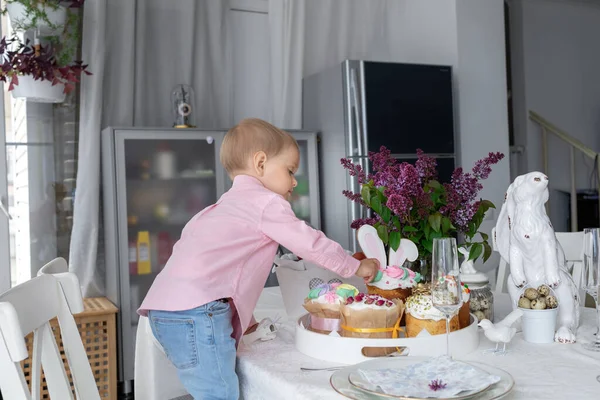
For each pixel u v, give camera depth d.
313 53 3.89
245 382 1.33
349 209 3.35
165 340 1.35
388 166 1.53
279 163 1.52
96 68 3.20
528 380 1.14
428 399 0.97
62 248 3.33
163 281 1.39
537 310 1.39
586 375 1.16
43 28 3.09
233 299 1.36
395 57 4.09
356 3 4.01
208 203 3.32
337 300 1.39
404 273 1.46
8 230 3.18
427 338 1.28
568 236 2.09
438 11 3.88
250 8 3.82
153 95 3.49
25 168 3.26
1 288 3.17
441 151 3.57
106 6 3.30
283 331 1.56
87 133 3.20
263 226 1.40
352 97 3.34
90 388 1.35
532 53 5.27
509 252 1.49
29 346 2.79
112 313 2.98
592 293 1.39
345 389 1.07
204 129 3.30
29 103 3.25
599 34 5.52
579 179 5.38
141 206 3.17
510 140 5.26
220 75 3.65
